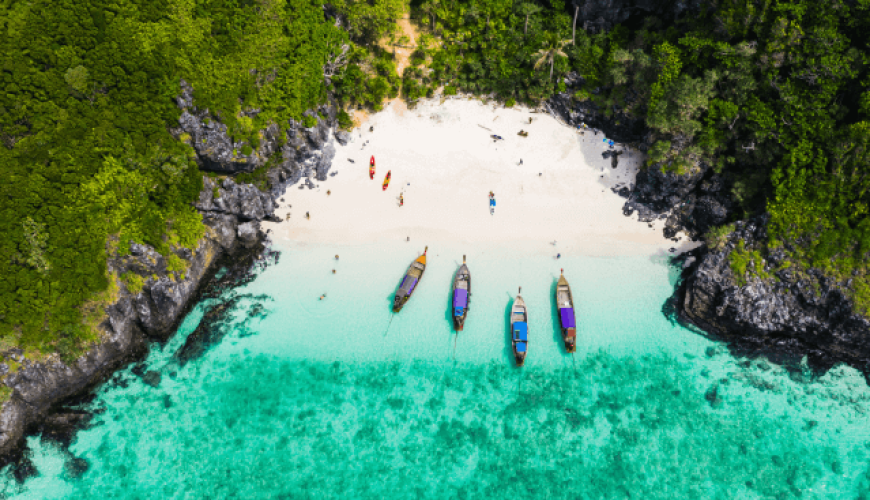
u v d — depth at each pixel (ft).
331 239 160.04
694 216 158.81
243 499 127.95
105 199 134.72
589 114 168.35
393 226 161.27
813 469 130.93
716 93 149.07
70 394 135.74
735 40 146.30
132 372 140.77
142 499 126.82
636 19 163.53
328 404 140.05
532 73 168.66
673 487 130.21
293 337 148.15
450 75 175.73
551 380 143.13
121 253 134.10
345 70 169.27
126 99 140.26
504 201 163.32
